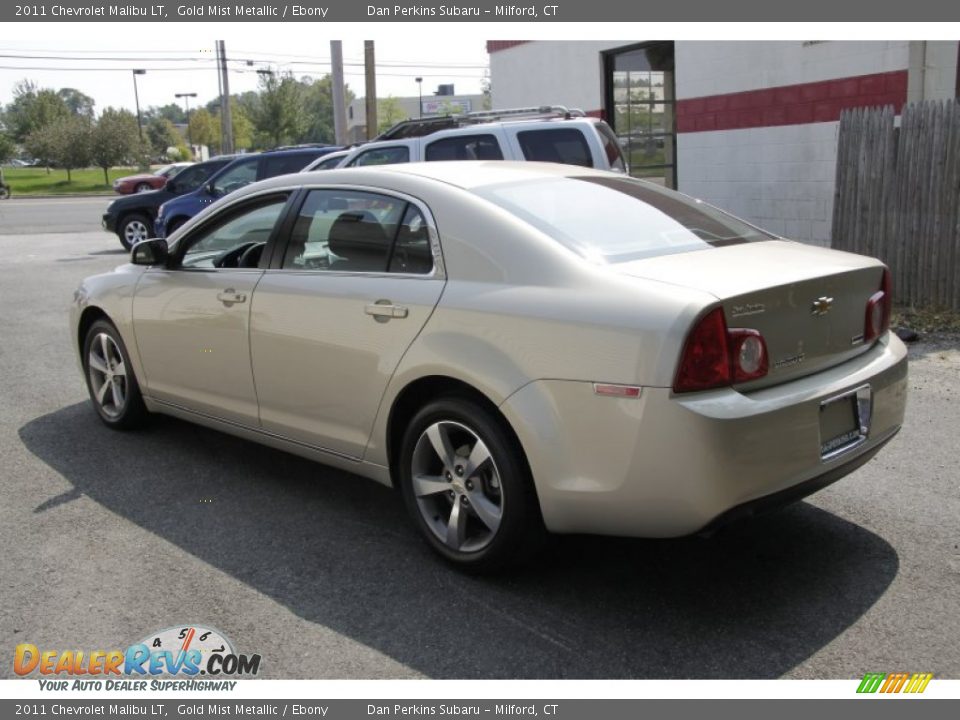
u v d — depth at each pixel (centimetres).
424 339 372
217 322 469
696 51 1217
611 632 336
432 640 334
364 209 417
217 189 1477
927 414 565
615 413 317
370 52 2081
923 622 335
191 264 508
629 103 1368
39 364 784
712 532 321
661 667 314
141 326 525
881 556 385
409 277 389
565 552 399
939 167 807
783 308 328
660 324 310
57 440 568
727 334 312
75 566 396
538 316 339
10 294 1216
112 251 1798
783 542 402
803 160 1106
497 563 367
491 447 354
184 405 513
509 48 1572
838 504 438
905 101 982
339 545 413
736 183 1199
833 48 1048
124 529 434
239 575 386
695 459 306
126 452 542
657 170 1346
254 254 475
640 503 318
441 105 7738
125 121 6159
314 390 425
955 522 414
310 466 515
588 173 448
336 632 341
